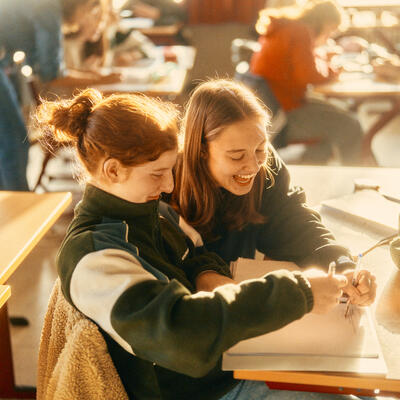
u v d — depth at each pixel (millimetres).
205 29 4617
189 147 1261
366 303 1062
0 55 2852
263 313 901
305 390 989
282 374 929
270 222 1457
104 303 882
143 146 909
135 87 3102
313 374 922
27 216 1543
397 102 3488
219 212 1387
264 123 1229
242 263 1272
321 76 3273
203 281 1170
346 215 1517
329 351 967
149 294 886
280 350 971
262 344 984
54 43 2924
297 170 1848
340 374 922
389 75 3432
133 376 1010
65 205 1653
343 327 1021
